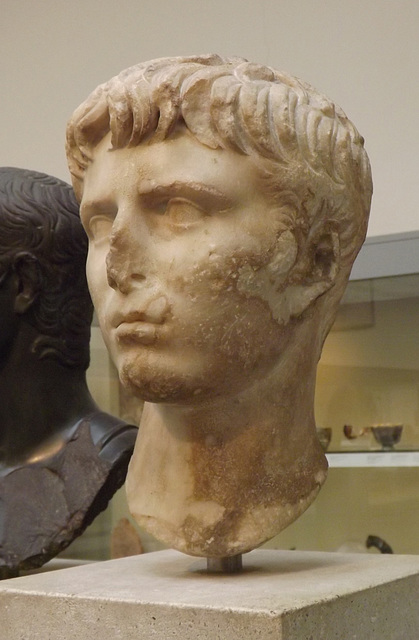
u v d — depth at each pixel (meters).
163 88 1.44
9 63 2.79
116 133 1.47
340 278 1.62
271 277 1.48
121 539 2.55
